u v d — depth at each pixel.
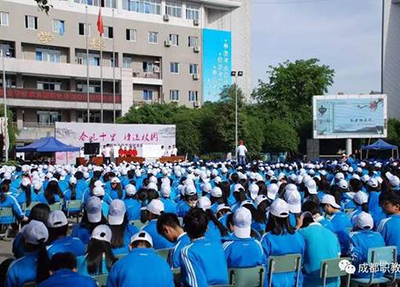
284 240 4.95
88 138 29.77
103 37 50.19
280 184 10.13
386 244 5.64
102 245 4.52
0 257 9.14
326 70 52.06
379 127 33.41
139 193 8.49
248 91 62.25
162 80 53.62
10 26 44.75
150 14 53.25
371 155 40.81
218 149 43.75
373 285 5.64
